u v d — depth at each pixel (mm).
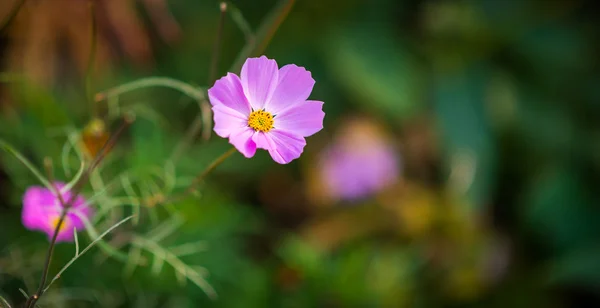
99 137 1208
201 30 1813
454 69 1995
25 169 1327
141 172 1291
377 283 1468
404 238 1714
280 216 1751
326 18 1938
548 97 2000
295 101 1064
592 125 1972
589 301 1785
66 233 1211
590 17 2090
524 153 1945
